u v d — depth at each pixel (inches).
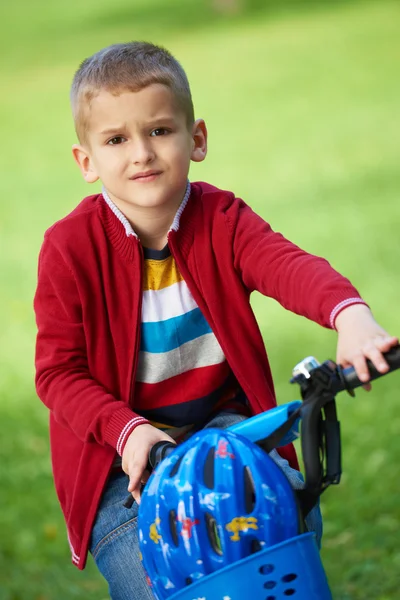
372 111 653.9
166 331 108.5
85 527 107.7
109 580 104.2
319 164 553.0
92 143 105.5
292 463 114.6
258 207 488.1
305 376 83.0
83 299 107.2
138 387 109.7
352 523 203.6
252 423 88.0
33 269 441.7
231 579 79.7
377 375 80.8
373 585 176.4
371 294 348.5
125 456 96.8
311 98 712.4
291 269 98.0
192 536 81.0
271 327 335.0
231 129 661.3
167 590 84.0
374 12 975.0
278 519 81.1
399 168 524.7
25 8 1326.3
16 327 371.2
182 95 105.3
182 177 104.6
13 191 587.8
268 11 1059.9
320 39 893.2
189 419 111.5
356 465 229.9
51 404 106.5
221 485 81.1
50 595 190.9
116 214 107.5
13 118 785.6
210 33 995.3
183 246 108.2
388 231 420.5
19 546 214.5
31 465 256.7
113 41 1013.2
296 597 80.4
